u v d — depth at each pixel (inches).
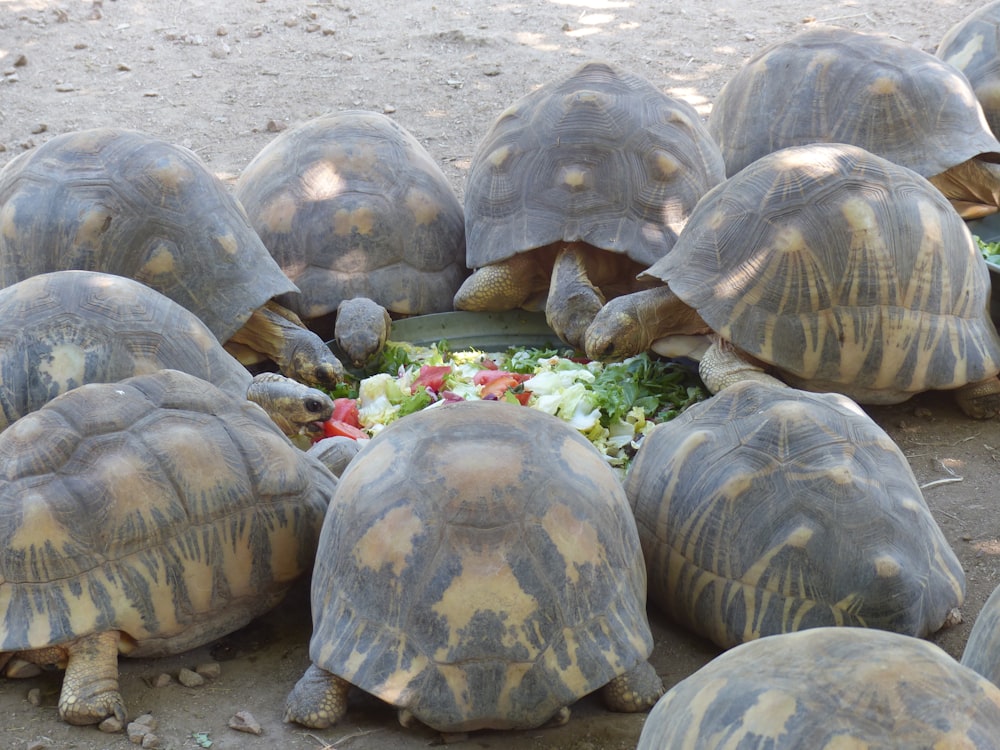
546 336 93.4
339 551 68.5
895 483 71.2
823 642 59.4
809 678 58.5
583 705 69.2
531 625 66.5
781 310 82.6
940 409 86.8
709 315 83.6
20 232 87.1
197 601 70.5
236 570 71.2
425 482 67.8
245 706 69.8
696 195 92.0
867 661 58.4
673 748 59.5
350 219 92.0
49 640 68.4
